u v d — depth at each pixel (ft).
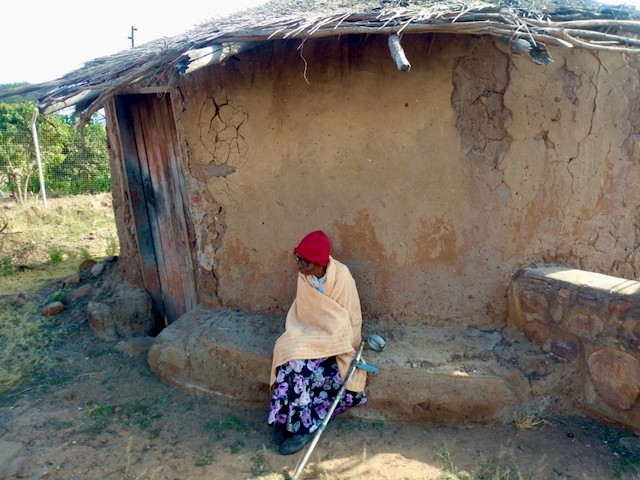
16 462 9.91
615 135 12.56
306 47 11.76
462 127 11.69
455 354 11.32
